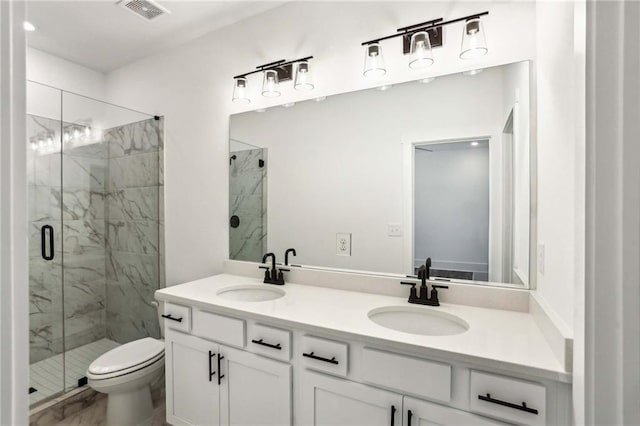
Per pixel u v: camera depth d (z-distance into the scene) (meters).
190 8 2.02
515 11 1.42
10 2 0.35
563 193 0.96
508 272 1.47
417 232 1.67
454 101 1.57
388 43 1.70
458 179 1.57
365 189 1.79
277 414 1.38
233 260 2.22
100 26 2.20
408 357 1.10
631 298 0.49
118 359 1.83
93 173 2.53
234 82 2.13
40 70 2.52
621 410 0.49
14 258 0.36
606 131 0.50
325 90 1.88
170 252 2.52
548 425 0.92
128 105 2.76
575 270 0.68
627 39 0.48
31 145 2.19
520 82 1.42
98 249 2.61
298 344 1.33
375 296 1.67
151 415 1.96
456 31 1.54
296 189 1.99
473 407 1.01
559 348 0.93
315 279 1.90
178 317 1.70
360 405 1.19
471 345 1.06
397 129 1.70
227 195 2.25
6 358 0.35
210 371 1.58
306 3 1.91
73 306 2.46
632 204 0.49
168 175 2.52
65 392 2.12
